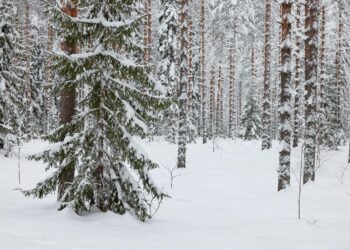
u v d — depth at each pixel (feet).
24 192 32.40
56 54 29.58
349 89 130.62
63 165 32.12
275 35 127.95
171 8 108.17
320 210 41.73
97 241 24.34
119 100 32.40
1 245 20.80
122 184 33.01
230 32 142.41
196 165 79.15
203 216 39.83
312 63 58.80
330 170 70.85
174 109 111.65
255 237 30.76
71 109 37.22
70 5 36.70
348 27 105.09
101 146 32.42
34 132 130.82
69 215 30.14
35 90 131.95
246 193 53.67
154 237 27.86
